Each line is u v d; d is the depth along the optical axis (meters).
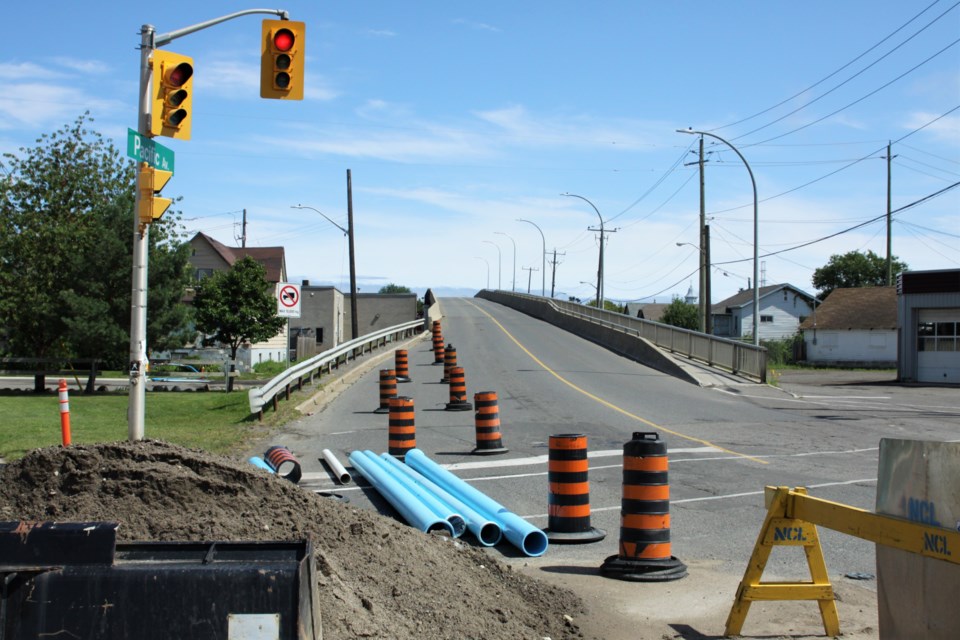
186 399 22.64
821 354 63.12
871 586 7.48
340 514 6.75
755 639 6.09
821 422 20.56
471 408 21.86
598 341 46.38
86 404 21.91
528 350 41.28
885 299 63.66
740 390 28.11
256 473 6.62
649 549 7.68
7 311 32.03
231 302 50.12
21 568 3.74
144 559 4.14
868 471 13.62
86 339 27.00
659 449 7.79
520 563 8.27
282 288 23.12
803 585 6.18
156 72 12.10
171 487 6.07
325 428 18.39
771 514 6.18
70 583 3.74
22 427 16.48
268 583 3.77
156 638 3.71
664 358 33.91
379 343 41.50
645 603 6.95
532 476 13.03
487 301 105.25
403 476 11.17
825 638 6.10
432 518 8.62
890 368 59.50
